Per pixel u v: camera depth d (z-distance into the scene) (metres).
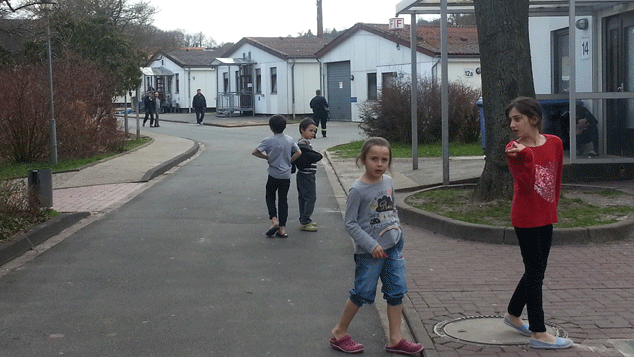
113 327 6.32
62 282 7.61
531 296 5.66
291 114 41.59
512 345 5.74
